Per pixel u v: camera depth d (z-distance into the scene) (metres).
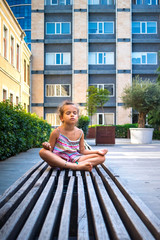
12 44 16.33
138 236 0.97
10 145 5.66
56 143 3.05
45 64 25.19
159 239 0.95
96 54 25.33
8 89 14.95
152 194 2.43
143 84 13.30
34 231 1.02
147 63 25.36
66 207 1.29
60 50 25.17
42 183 1.99
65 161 2.75
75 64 24.77
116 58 24.95
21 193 1.56
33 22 24.84
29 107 23.92
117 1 24.98
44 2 25.09
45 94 25.17
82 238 0.91
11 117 5.75
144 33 25.45
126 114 24.56
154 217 1.12
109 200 1.44
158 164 4.75
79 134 3.14
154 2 25.58
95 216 1.16
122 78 24.81
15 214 1.15
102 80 25.23
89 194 1.61
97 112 25.14
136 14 25.42
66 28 25.27
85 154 3.23
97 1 25.53
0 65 13.05
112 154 6.86
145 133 12.21
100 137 11.05
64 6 25.08
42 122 9.67
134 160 5.44
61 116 3.08
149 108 12.67
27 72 22.86
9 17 14.85
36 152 6.98
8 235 0.92
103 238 0.91
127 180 3.16
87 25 24.86
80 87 24.72
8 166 4.28
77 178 2.21
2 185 2.73
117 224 1.05
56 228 1.59
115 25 25.34
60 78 25.20
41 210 1.26
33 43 24.77
